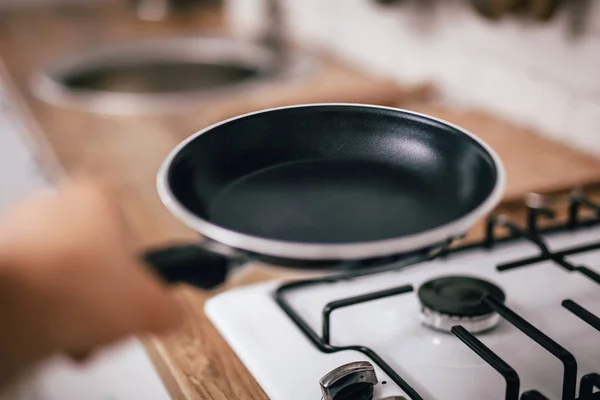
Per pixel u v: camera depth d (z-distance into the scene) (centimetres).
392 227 64
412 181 70
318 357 74
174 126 138
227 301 84
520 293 84
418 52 159
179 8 236
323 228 64
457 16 144
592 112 118
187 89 195
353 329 79
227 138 69
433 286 80
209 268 65
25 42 205
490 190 60
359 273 85
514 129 129
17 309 50
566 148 121
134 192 113
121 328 52
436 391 70
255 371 73
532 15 118
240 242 55
